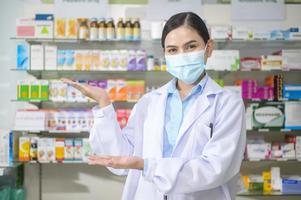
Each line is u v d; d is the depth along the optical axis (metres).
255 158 3.39
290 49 3.54
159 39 3.36
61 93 3.33
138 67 3.33
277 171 3.47
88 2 3.59
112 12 3.66
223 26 3.39
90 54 3.33
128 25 3.35
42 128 3.30
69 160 3.32
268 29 3.59
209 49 1.33
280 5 3.70
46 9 3.65
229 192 1.24
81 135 3.57
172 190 1.07
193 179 1.07
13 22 3.68
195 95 1.31
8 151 3.32
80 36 3.33
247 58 3.43
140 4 3.67
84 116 3.35
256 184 3.46
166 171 1.06
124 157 1.06
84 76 3.60
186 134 1.23
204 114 1.24
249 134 3.66
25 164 3.64
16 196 3.30
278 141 3.66
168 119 1.32
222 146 1.13
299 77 3.71
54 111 3.37
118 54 3.33
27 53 3.31
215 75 3.62
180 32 1.23
